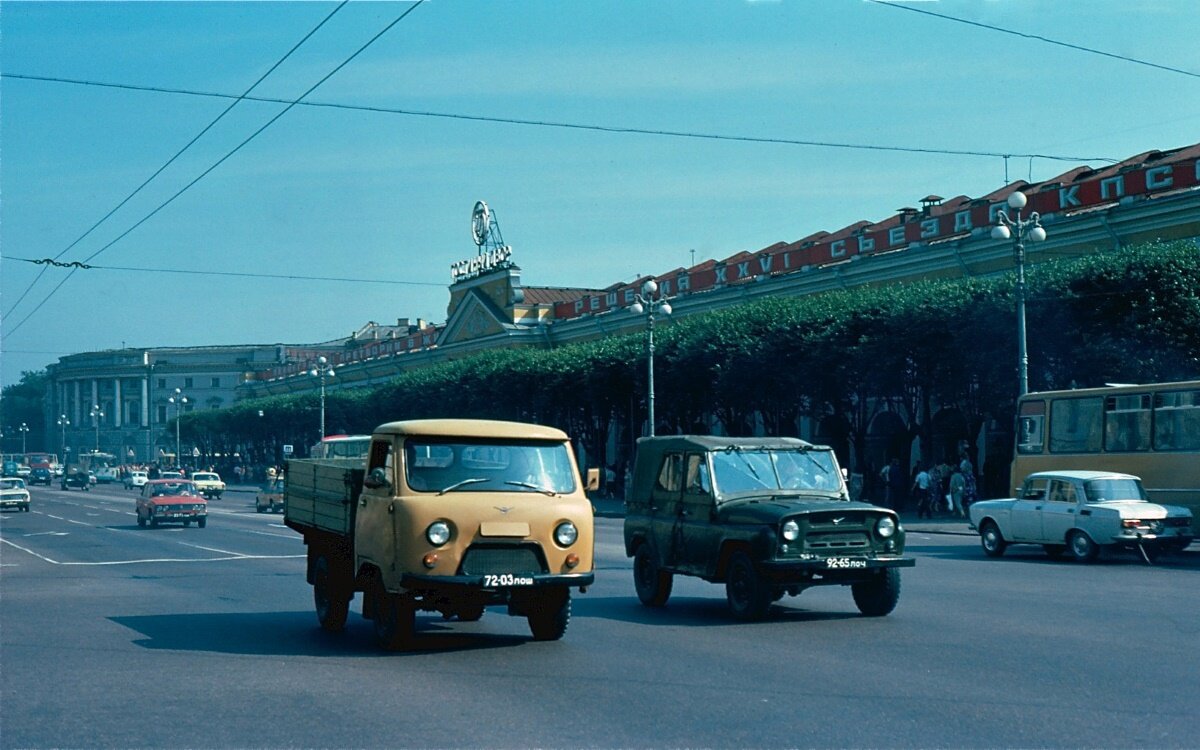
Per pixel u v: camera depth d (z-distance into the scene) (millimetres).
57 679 9953
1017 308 30359
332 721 8141
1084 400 25453
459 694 9055
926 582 17703
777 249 54188
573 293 75000
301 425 82750
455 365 60406
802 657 10641
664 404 45750
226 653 11367
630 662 10516
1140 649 10828
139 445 144250
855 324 36969
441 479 11281
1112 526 21109
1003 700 8516
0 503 53000
